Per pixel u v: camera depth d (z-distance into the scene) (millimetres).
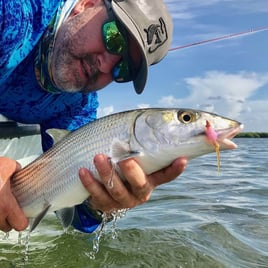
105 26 630
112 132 534
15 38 602
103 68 652
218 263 717
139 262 712
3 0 578
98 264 703
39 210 588
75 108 776
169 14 665
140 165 524
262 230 935
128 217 1014
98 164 521
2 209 577
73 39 647
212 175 2025
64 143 567
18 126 869
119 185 532
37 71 674
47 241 798
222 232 884
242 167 2488
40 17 631
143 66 625
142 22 613
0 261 699
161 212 1086
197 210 1128
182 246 780
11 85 684
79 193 561
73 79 666
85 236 830
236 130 507
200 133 509
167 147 515
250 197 1376
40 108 734
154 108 535
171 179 540
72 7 654
